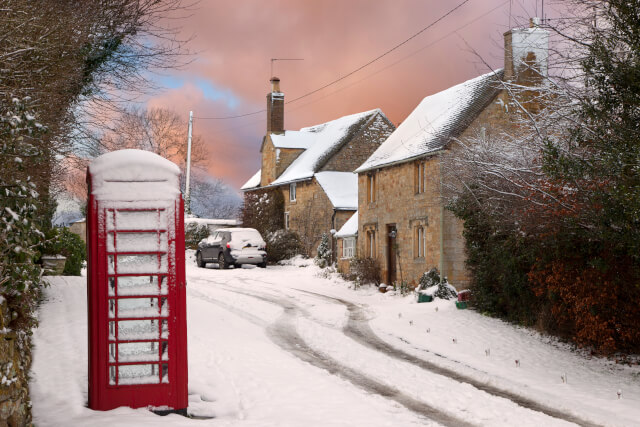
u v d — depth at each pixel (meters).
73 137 12.40
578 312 13.76
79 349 10.83
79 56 11.35
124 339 7.71
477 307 19.14
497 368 12.09
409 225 26.70
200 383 9.54
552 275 14.41
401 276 27.22
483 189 17.11
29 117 6.46
